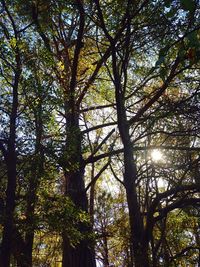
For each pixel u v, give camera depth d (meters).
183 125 12.91
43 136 9.54
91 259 13.49
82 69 15.83
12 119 9.11
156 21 10.20
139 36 11.36
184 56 3.33
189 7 3.00
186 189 11.12
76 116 14.66
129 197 12.45
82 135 10.41
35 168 9.08
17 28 11.02
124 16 10.52
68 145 9.62
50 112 9.38
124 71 11.78
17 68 9.23
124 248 17.34
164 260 13.34
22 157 9.16
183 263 15.73
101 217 17.91
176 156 13.25
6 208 8.52
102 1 11.88
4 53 9.09
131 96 14.59
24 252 10.10
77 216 9.37
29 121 9.25
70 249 13.44
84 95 15.75
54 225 8.85
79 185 14.04
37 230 8.97
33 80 9.30
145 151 13.73
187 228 15.35
